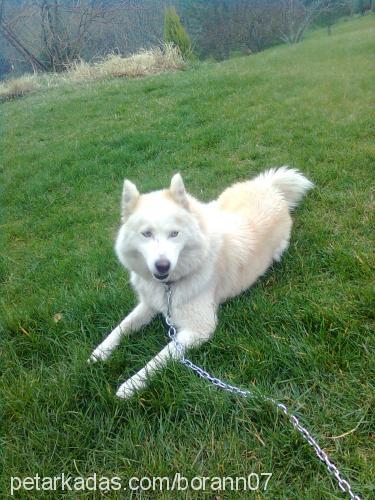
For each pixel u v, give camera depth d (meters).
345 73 3.50
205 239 1.08
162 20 9.30
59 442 0.86
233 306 1.18
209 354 1.03
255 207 1.38
